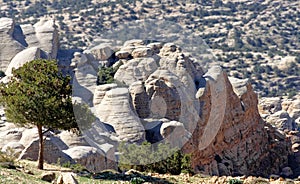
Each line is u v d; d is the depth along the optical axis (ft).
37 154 372.17
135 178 272.72
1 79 513.86
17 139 394.93
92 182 267.59
